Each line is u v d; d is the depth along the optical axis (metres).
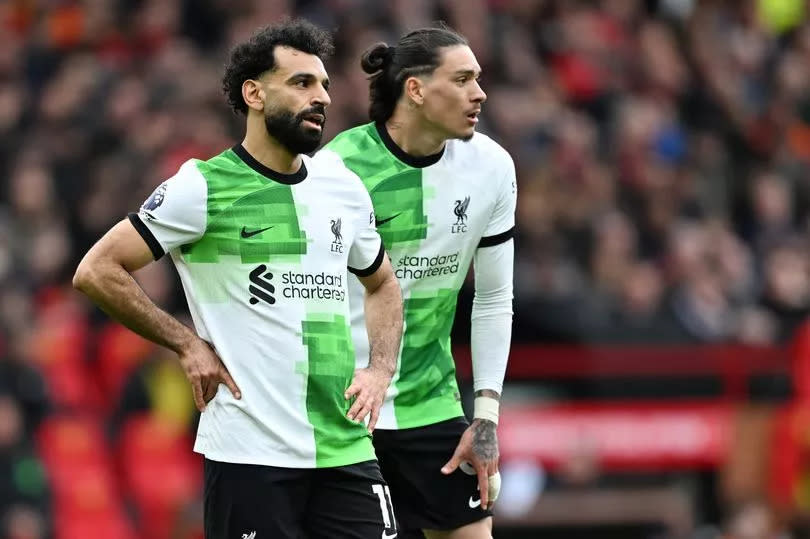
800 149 61.34
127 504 37.75
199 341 19.41
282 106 19.42
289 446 19.44
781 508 40.38
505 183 22.53
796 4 66.12
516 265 41.72
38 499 36.78
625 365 39.78
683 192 51.84
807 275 49.28
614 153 52.25
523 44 55.31
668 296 43.31
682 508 39.25
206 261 19.48
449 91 21.45
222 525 19.62
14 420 37.12
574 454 38.66
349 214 20.14
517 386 39.16
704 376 40.44
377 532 20.08
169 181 19.34
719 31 62.56
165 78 47.16
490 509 22.91
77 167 44.44
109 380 39.34
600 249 44.44
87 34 50.72
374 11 49.94
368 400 19.83
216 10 51.50
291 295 19.52
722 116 58.81
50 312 39.88
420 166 22.00
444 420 22.67
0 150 45.03
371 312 20.67
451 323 22.88
